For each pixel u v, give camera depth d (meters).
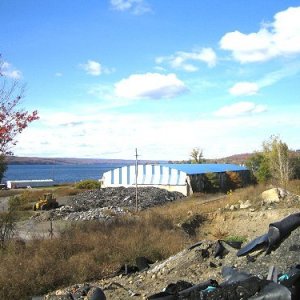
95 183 57.44
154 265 12.08
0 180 16.78
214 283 7.50
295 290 6.31
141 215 24.23
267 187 38.59
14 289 10.68
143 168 49.31
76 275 11.85
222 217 25.20
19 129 16.06
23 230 20.44
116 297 9.42
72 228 18.02
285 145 50.12
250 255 9.50
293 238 8.98
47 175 156.25
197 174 47.50
